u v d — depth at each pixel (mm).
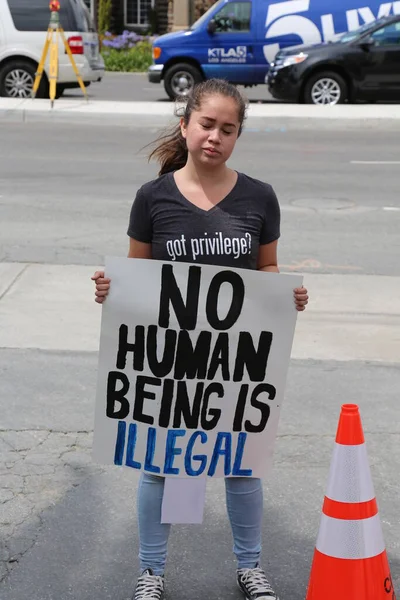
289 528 6773
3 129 27453
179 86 34594
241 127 5477
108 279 5594
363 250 14586
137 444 5820
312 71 31469
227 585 6094
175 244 5512
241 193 5535
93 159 22344
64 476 7453
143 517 5812
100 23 56625
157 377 5699
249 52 34031
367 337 10703
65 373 9516
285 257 14094
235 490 5852
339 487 5270
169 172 5875
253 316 5629
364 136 27219
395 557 6406
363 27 31906
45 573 6172
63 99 33094
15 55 32188
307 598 5445
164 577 6156
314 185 19594
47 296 12000
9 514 6871
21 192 18375
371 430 8352
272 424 5812
